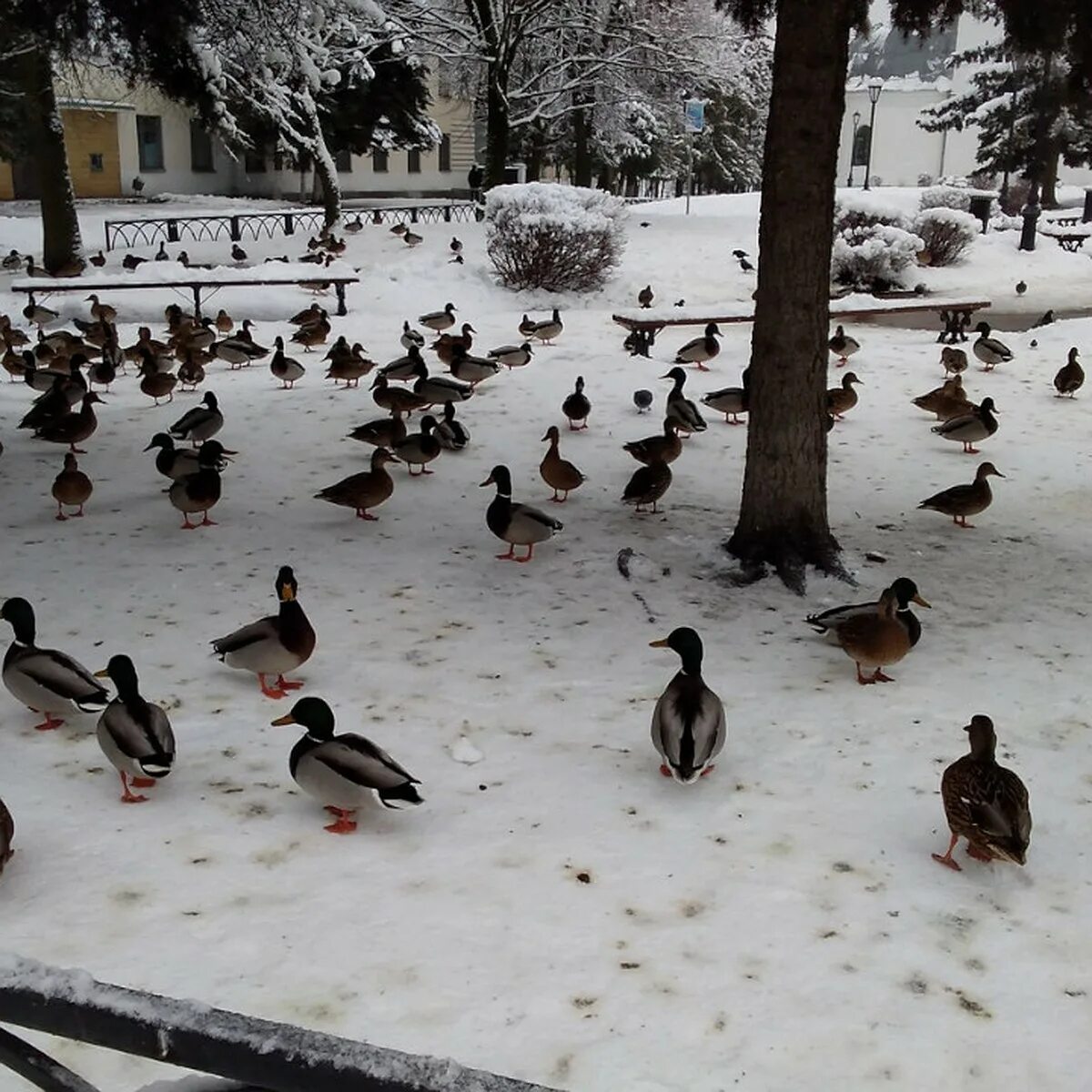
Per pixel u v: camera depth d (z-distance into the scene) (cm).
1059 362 1003
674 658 414
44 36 649
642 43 1988
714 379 915
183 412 797
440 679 393
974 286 1559
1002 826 271
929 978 248
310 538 539
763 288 481
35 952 249
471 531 555
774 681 397
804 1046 228
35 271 1327
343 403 824
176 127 2948
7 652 353
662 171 3044
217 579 484
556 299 1327
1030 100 2512
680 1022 233
